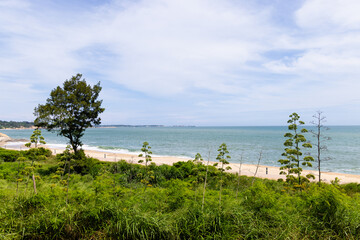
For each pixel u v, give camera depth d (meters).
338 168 32.44
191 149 58.06
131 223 4.51
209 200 6.40
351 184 14.59
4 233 4.17
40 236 4.38
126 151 53.09
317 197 5.20
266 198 5.39
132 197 6.36
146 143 9.87
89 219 4.88
